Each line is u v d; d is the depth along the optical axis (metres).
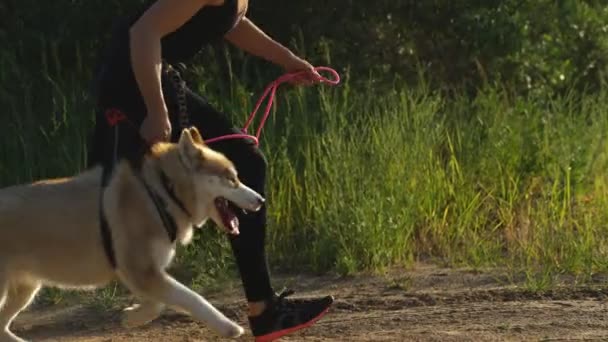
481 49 12.98
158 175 6.60
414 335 7.83
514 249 10.34
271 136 10.80
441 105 12.08
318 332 8.00
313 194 10.43
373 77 12.60
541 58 13.55
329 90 11.77
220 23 6.69
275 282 9.48
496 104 12.16
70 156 10.43
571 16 13.82
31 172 10.38
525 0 13.24
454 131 11.91
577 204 11.32
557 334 7.88
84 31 11.88
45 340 8.05
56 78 11.71
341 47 12.58
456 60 13.19
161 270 6.65
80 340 8.02
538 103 12.73
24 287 7.04
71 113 10.87
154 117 6.40
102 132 6.89
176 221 6.67
